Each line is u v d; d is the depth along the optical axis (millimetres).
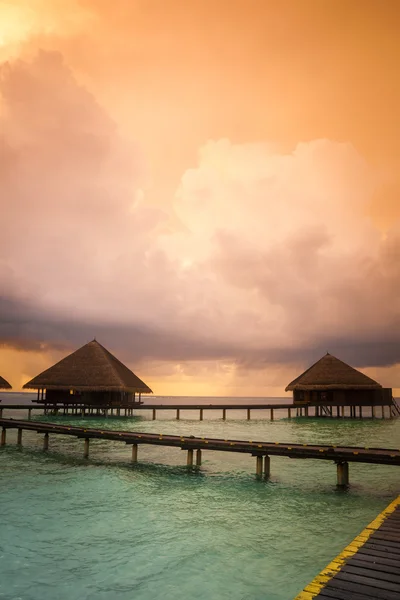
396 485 17562
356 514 13539
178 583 8867
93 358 51719
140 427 41906
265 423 50781
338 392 54781
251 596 8383
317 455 16969
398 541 8227
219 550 10547
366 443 31344
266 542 11102
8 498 14805
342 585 6492
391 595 6188
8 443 29484
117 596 8336
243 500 15148
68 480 17688
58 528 11875
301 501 15047
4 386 46375
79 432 23844
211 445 19297
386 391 57344
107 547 10633
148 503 14578
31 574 9164
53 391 49812
